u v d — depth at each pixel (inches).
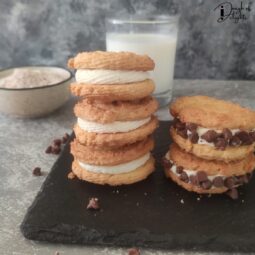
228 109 10.0
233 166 9.5
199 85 18.2
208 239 8.0
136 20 15.3
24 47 19.5
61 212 8.8
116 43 14.9
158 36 15.1
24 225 8.2
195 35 18.3
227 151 9.3
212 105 10.2
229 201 9.3
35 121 14.6
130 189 9.8
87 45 19.1
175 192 9.7
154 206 9.1
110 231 8.1
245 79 19.0
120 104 9.6
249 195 9.6
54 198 9.3
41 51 19.5
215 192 9.6
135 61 9.4
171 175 10.1
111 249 8.1
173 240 8.0
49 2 18.4
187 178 9.7
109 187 9.9
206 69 19.0
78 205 9.1
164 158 10.4
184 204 9.2
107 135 9.5
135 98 9.6
